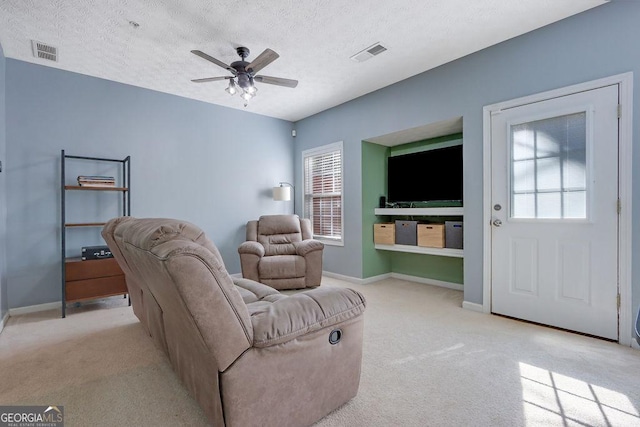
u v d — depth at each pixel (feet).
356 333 5.03
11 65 10.02
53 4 7.34
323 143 15.81
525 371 6.19
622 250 7.38
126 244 4.98
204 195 14.30
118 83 12.01
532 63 8.73
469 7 7.67
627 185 7.28
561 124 8.27
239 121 15.49
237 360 3.72
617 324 7.47
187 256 3.30
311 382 4.42
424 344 7.50
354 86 12.66
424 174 13.35
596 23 7.66
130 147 12.32
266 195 16.51
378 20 8.16
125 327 8.77
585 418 4.80
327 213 16.08
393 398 5.30
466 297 10.31
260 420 3.94
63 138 10.91
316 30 8.61
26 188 10.27
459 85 10.37
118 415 4.94
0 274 8.87
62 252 9.86
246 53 9.53
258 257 12.44
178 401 5.31
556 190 8.38
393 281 14.58
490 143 9.66
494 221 9.59
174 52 9.72
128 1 7.26
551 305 8.52
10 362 6.71
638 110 7.12
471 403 5.17
